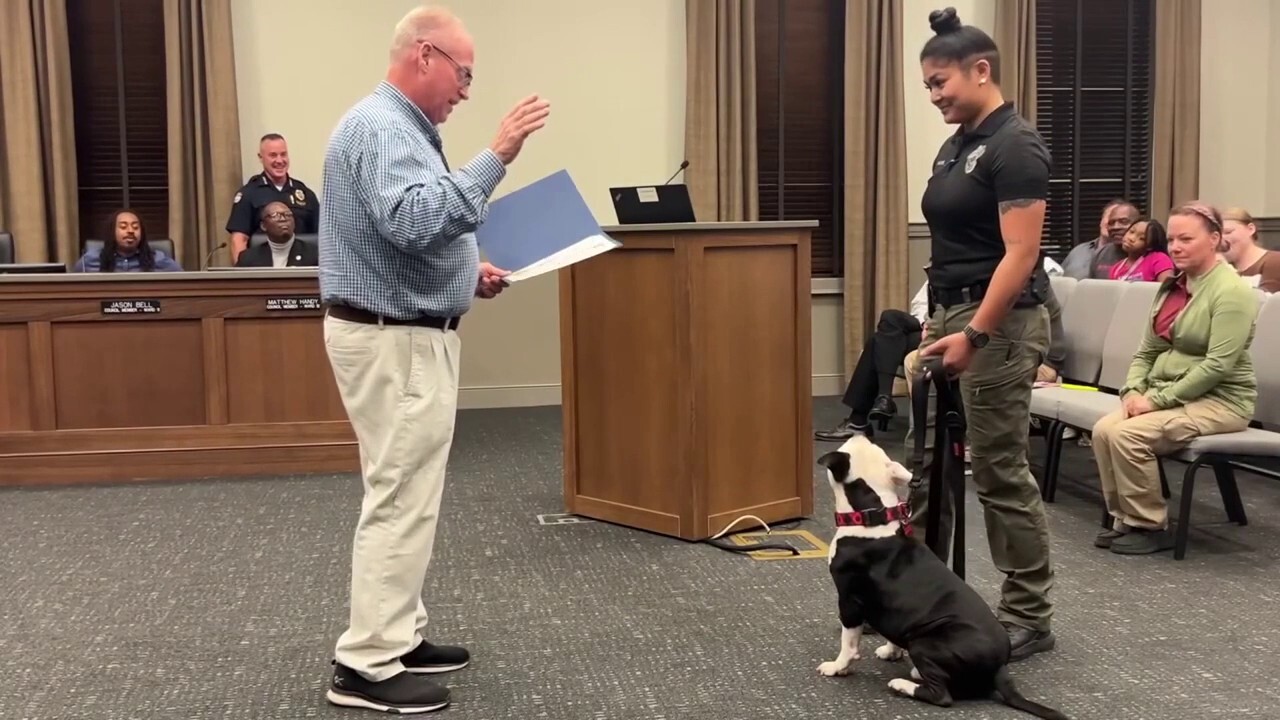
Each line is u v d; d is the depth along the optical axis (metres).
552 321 6.33
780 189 6.65
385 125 2.07
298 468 4.44
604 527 3.56
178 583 3.03
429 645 2.40
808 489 3.65
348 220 2.08
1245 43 6.84
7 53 5.62
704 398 3.34
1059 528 3.55
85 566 3.19
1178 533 3.19
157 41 5.99
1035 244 2.19
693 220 3.42
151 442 4.35
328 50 6.04
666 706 2.20
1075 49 6.76
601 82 6.31
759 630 2.62
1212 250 3.31
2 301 4.23
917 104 6.57
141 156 6.05
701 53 6.23
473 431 5.46
